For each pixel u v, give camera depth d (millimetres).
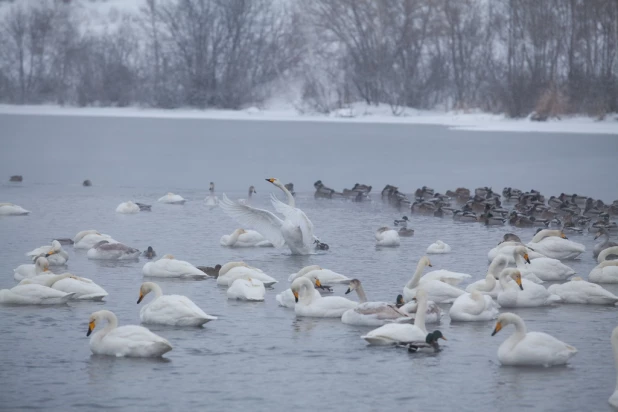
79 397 13484
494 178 49812
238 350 15781
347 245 27922
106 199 39344
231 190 44031
